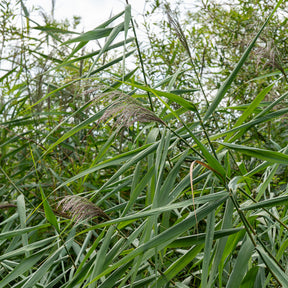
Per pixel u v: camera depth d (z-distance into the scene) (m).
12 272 1.55
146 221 1.46
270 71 3.28
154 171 1.55
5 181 3.13
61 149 3.38
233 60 3.65
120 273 1.44
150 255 1.42
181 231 1.31
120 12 1.87
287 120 3.20
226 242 1.47
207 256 1.34
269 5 3.68
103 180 3.23
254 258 1.99
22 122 3.26
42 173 3.04
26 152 3.48
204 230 2.72
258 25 2.98
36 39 3.24
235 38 3.62
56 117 3.51
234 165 2.85
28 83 3.26
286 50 3.15
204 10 3.87
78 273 1.53
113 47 1.91
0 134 3.47
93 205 1.39
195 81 3.63
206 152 1.34
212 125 3.28
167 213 1.65
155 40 3.79
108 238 1.50
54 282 1.90
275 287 1.93
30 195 3.34
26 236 1.97
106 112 1.29
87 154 3.28
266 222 2.04
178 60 3.77
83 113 2.96
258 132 3.26
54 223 1.64
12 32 3.25
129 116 1.25
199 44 3.92
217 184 2.58
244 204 1.74
